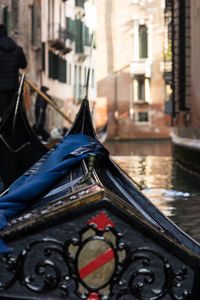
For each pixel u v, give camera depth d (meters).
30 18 23.42
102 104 45.09
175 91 17.75
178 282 2.48
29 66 23.45
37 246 2.46
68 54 34.94
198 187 8.52
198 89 12.84
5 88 8.35
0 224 2.58
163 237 2.45
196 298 2.47
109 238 2.43
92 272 2.44
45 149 5.95
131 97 45.09
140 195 3.37
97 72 45.03
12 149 5.82
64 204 2.45
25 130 5.86
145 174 10.95
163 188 8.36
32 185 3.09
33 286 2.48
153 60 44.84
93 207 2.41
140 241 2.44
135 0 44.72
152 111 45.12
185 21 14.48
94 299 2.44
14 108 5.77
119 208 2.41
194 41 13.57
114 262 2.44
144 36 44.84
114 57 45.09
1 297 2.49
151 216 3.23
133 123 45.22
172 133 20.67
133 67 44.69
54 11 29.86
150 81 45.09
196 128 12.82
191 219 5.62
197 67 13.08
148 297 2.47
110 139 44.75
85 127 4.21
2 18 19.92
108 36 44.91
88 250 2.44
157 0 44.50
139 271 2.45
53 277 2.46
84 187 2.60
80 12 36.78
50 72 29.38
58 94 31.95
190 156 12.63
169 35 21.39
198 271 2.47
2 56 8.34
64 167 3.27
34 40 24.16
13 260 2.47
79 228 2.44
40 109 13.52
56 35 29.75
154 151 23.36
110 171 3.63
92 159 2.89
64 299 2.46
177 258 2.47
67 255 2.45
